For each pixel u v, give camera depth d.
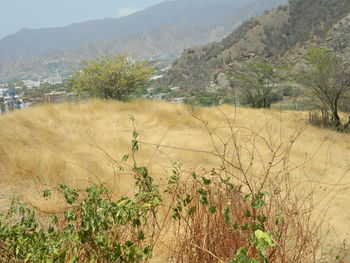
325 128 18.08
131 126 11.23
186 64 175.38
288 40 137.62
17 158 6.12
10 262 2.17
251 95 22.89
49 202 4.22
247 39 152.75
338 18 125.25
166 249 3.16
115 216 2.16
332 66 19.14
